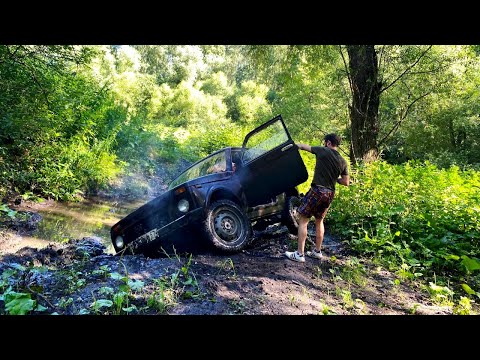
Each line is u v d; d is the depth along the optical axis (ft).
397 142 74.84
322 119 56.08
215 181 17.69
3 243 18.35
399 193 24.63
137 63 154.81
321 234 17.70
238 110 153.69
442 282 16.10
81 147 35.40
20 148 29.43
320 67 33.58
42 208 26.81
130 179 42.14
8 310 9.82
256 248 18.95
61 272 12.92
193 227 16.65
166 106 133.49
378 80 35.19
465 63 38.06
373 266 17.79
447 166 64.28
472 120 67.97
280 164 18.28
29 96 27.73
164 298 11.21
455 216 21.53
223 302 11.62
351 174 27.61
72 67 36.76
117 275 11.46
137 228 17.28
